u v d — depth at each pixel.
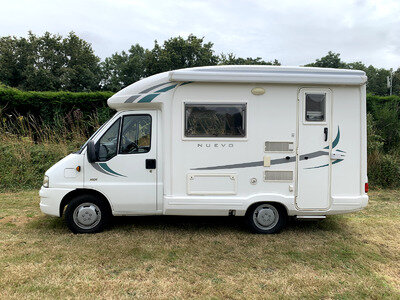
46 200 4.57
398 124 9.17
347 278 3.54
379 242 4.62
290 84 4.47
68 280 3.37
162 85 4.49
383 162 8.41
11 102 9.89
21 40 39.12
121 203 4.58
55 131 9.71
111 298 3.06
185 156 4.51
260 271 3.67
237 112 4.51
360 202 4.57
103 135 4.61
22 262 3.75
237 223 5.33
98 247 4.22
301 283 3.40
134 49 52.12
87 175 4.56
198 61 33.56
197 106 4.50
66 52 41.19
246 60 34.97
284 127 4.52
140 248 4.22
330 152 4.54
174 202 4.51
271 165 4.54
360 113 4.56
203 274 3.57
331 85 4.48
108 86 45.00
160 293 3.16
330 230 5.08
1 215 5.64
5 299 2.98
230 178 4.53
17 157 8.30
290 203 4.55
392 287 3.38
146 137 4.60
